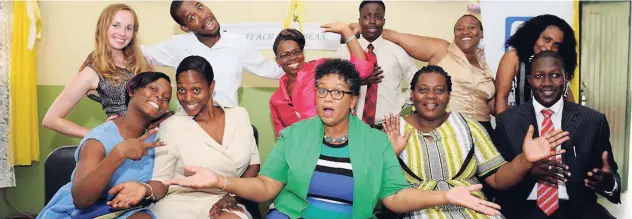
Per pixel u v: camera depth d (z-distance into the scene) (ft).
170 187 6.95
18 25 10.66
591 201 7.86
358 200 6.45
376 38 10.27
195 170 6.08
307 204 6.56
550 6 10.16
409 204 6.19
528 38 9.80
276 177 6.68
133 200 5.98
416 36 10.55
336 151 6.64
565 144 7.89
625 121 10.28
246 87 10.98
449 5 10.62
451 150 7.18
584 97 10.27
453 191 5.81
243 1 10.82
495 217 6.81
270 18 10.78
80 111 11.28
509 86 9.97
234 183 6.16
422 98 7.33
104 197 6.53
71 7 11.25
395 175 6.49
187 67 7.22
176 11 10.07
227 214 6.66
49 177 7.66
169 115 7.49
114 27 9.23
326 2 10.74
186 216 6.62
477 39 9.93
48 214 6.54
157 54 10.55
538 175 7.48
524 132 8.01
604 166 7.44
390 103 10.06
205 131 7.29
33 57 11.00
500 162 7.14
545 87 7.93
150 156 6.95
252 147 7.67
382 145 6.66
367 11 10.06
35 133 11.04
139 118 6.72
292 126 6.94
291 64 9.23
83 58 11.31
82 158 6.28
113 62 9.39
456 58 10.02
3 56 10.50
